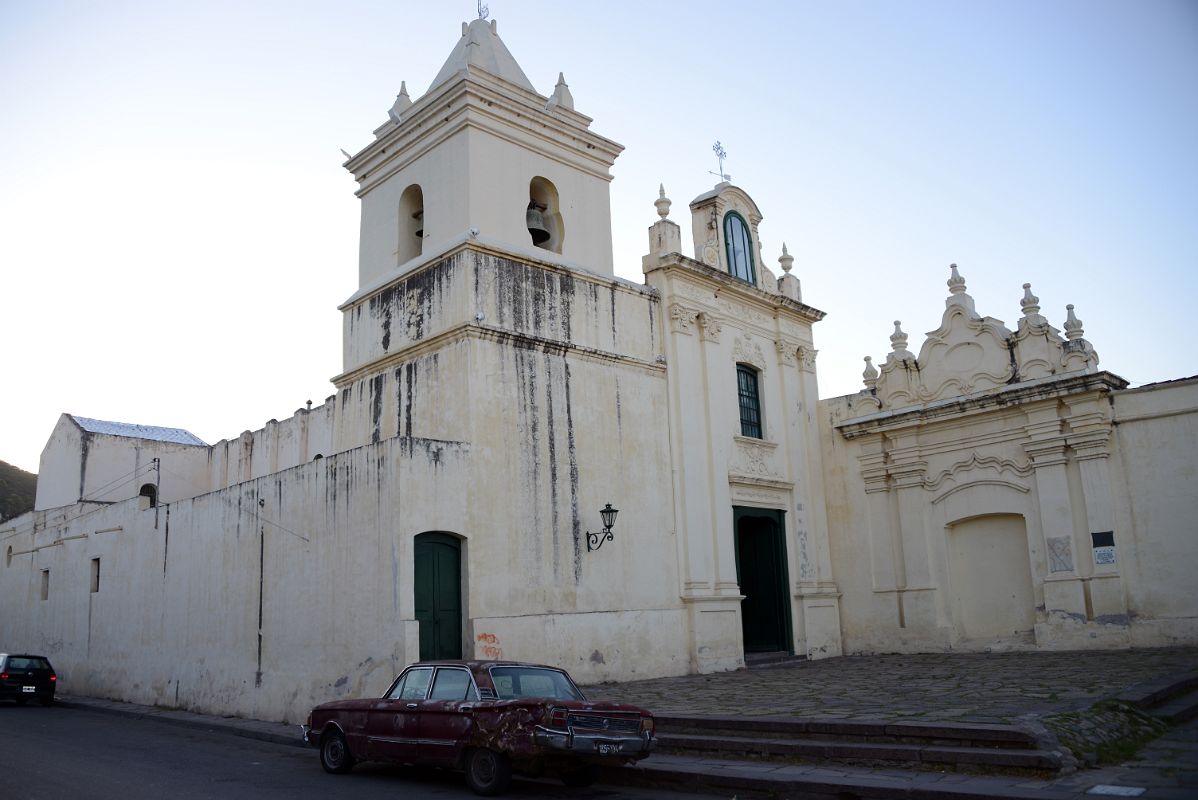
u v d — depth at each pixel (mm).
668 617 19766
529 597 17172
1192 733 10812
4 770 11555
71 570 25516
